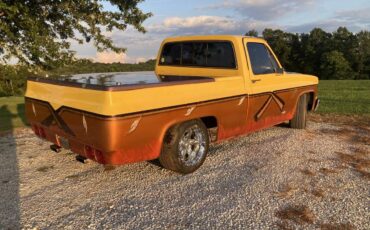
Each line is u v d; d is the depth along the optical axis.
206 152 5.11
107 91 3.76
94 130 3.93
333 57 83.25
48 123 4.83
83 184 4.60
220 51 5.86
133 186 4.54
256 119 5.93
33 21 8.88
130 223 3.61
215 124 5.29
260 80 5.86
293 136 7.11
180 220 3.68
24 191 4.36
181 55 6.49
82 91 4.08
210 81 4.90
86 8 10.23
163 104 4.23
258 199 4.17
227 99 5.16
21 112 10.80
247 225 3.59
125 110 3.85
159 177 4.83
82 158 4.43
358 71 88.31
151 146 4.25
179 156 4.69
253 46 5.89
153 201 4.11
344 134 7.43
